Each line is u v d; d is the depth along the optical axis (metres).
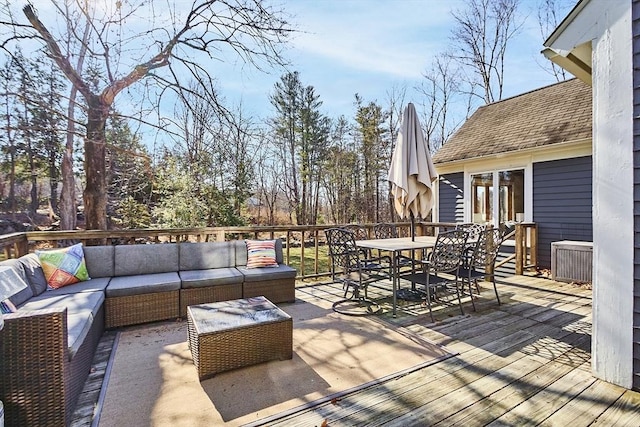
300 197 17.09
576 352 2.62
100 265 3.57
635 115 2.07
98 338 2.83
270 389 2.09
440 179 8.28
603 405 1.92
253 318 2.48
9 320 1.60
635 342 2.06
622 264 2.12
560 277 5.13
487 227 4.43
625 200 2.11
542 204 6.25
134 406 1.92
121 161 8.95
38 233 3.82
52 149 10.07
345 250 3.77
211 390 2.09
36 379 1.65
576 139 5.57
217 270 3.96
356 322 3.34
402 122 4.16
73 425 1.76
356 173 17.59
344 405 1.93
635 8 2.08
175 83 6.24
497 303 3.96
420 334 3.01
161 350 2.70
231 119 6.59
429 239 4.32
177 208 8.44
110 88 5.97
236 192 9.93
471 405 1.92
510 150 6.55
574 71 2.89
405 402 1.95
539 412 1.85
